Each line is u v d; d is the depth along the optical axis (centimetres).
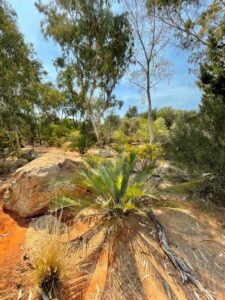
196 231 285
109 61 1383
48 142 1429
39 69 1107
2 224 299
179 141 452
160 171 475
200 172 391
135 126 1802
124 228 266
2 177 526
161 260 221
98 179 298
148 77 1040
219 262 229
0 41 808
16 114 916
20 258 224
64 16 1346
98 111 1623
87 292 184
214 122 415
